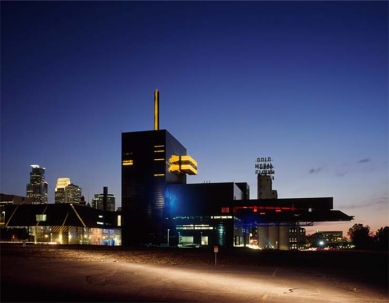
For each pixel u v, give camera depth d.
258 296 22.47
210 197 164.38
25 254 50.47
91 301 18.44
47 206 163.38
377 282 31.69
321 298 22.55
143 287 24.34
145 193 171.00
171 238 164.88
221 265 44.16
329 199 159.50
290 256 67.50
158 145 173.50
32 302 17.42
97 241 173.88
